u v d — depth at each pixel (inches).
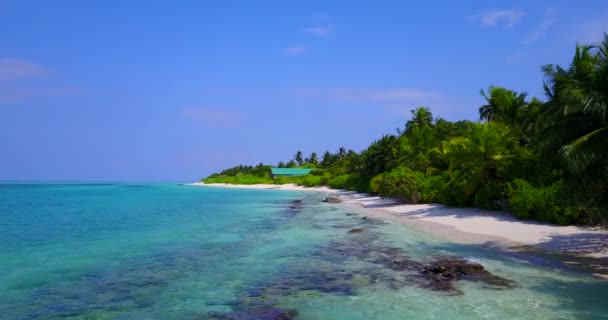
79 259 651.5
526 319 369.7
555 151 630.5
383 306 413.1
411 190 1622.8
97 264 615.8
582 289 457.1
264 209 1659.7
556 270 539.2
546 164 665.0
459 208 1321.4
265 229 1000.9
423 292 457.4
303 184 4461.1
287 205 1889.8
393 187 1718.8
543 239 746.8
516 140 1320.1
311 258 647.1
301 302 430.6
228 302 433.7
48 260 644.1
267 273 554.6
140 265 607.8
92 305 426.0
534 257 616.1
